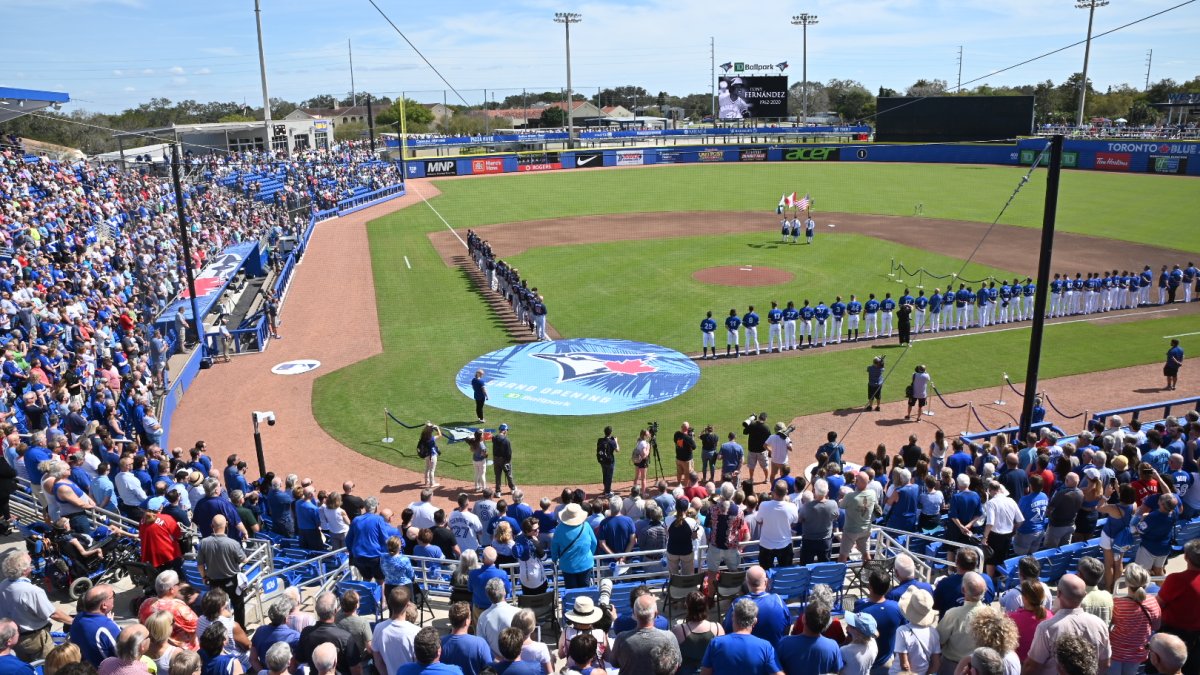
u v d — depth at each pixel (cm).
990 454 1709
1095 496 1315
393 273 4447
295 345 3241
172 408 2561
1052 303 3475
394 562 1149
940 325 3369
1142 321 3397
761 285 3981
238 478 1659
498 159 9350
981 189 7375
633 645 755
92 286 3038
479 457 1975
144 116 13025
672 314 3531
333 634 845
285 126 9556
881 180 8162
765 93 10719
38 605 949
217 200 5503
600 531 1314
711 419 2433
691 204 6788
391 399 2639
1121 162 8331
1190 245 4775
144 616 930
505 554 1284
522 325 3428
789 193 7312
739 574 1130
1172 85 14450
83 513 1302
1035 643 776
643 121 14700
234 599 1132
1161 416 2389
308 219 6075
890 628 841
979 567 1015
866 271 4266
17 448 1600
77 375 2195
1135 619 838
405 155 10400
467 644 802
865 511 1245
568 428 2392
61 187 4488
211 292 3478
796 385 2698
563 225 5881
